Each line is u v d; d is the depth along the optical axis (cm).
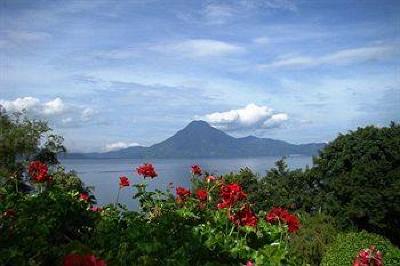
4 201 778
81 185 2294
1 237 596
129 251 597
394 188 2809
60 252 568
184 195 991
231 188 779
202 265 610
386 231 2895
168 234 694
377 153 3020
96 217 791
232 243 675
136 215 815
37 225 654
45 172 935
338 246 1853
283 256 628
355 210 2822
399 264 1800
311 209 3027
